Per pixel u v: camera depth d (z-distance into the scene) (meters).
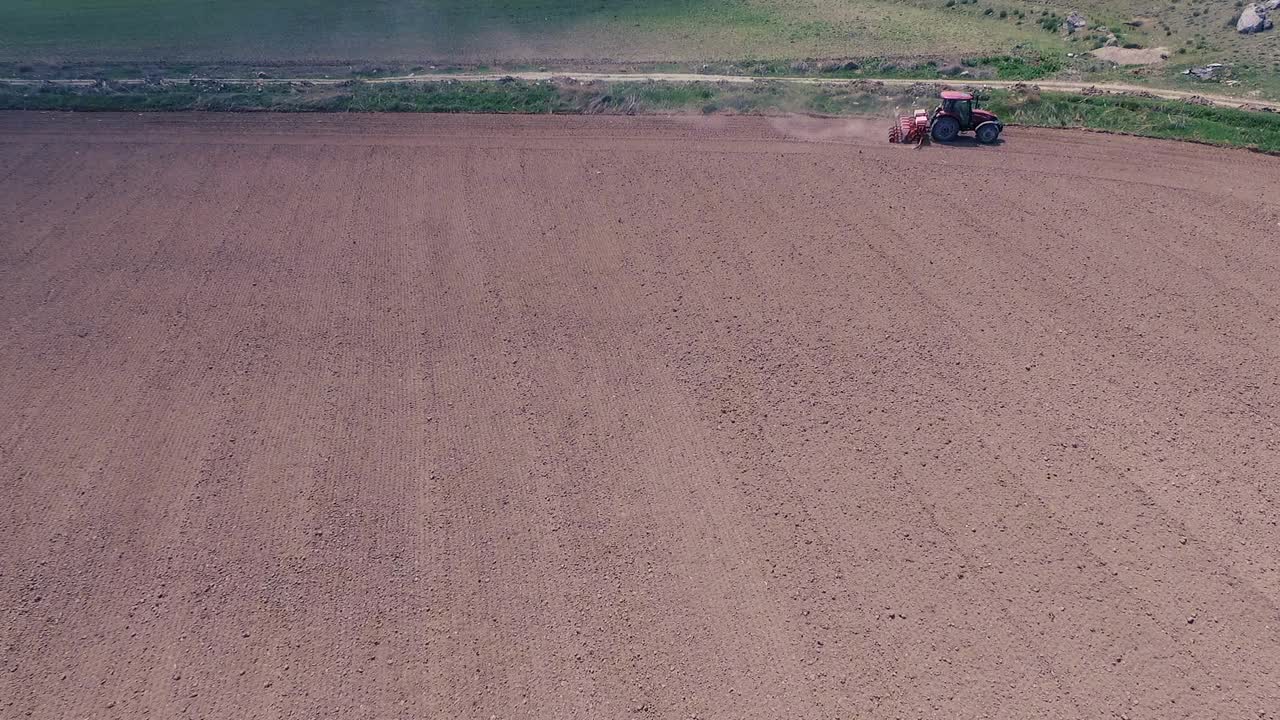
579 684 13.24
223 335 21.53
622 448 17.75
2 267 24.39
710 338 20.95
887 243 24.64
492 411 18.88
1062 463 16.89
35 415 18.97
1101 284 22.39
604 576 14.98
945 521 15.77
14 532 16.09
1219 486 16.19
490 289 23.16
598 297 22.69
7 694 13.30
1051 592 14.37
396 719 12.81
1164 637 13.58
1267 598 14.10
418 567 15.23
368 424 18.58
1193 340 20.16
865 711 12.73
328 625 14.26
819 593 14.54
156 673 13.57
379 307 22.52
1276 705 12.55
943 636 13.76
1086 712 12.58
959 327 20.97
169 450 17.97
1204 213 25.47
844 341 20.64
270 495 16.80
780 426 18.16
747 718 12.69
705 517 16.06
